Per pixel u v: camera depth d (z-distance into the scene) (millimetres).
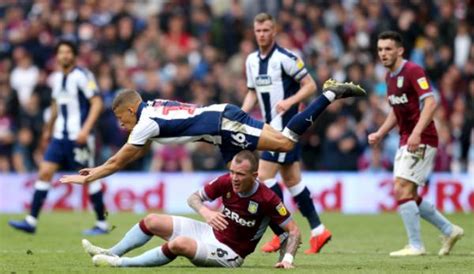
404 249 25656
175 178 44719
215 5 60344
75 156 33156
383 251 26672
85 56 51875
